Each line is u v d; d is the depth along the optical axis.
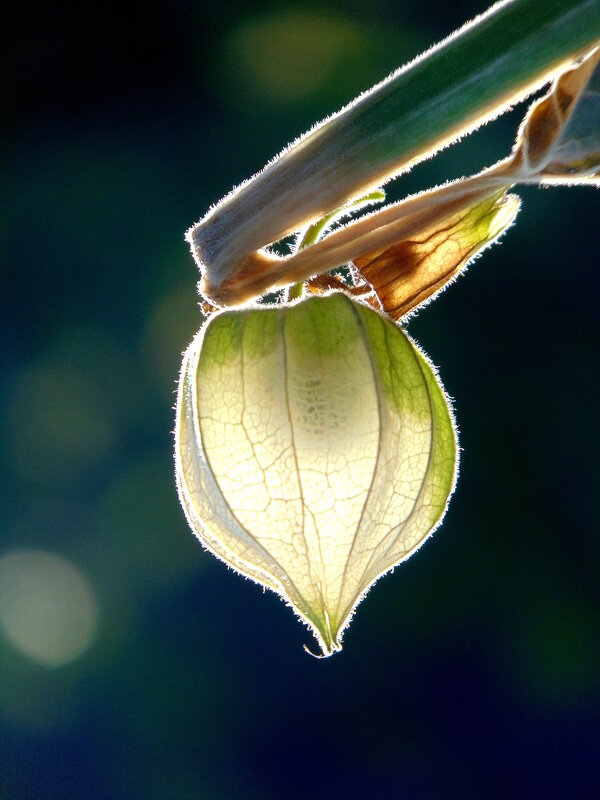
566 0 0.22
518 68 0.22
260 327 0.26
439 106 0.23
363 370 0.26
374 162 0.23
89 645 0.88
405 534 0.26
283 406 0.26
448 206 0.24
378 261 0.26
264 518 0.26
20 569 0.88
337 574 0.26
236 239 0.24
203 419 0.26
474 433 0.90
